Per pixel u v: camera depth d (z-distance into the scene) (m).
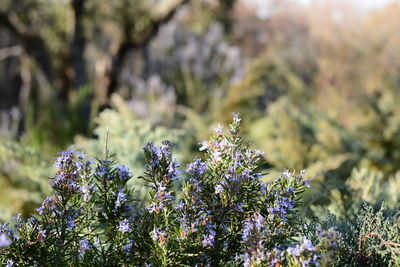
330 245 1.21
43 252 1.29
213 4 9.52
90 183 1.37
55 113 6.31
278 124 5.28
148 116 6.48
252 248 1.25
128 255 1.33
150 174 1.37
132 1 8.30
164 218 1.33
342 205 2.27
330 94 9.11
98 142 3.40
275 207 1.35
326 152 4.80
